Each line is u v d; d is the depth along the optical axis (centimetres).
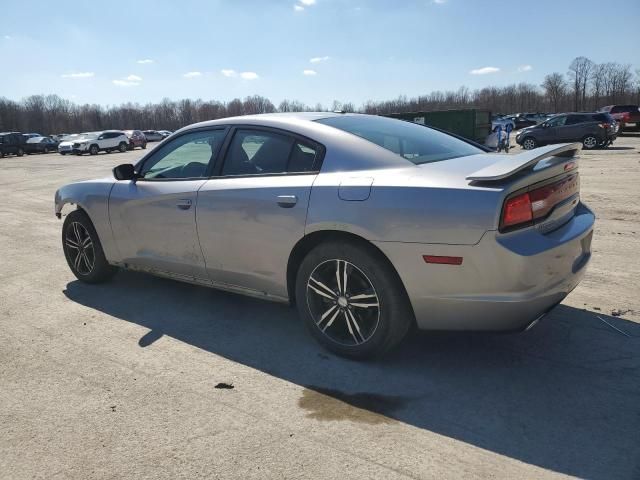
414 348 345
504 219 267
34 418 275
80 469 233
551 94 9162
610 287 449
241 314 416
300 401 286
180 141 418
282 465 232
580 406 273
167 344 364
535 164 287
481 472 225
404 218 287
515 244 270
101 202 452
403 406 279
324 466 231
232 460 237
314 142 340
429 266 284
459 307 284
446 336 361
